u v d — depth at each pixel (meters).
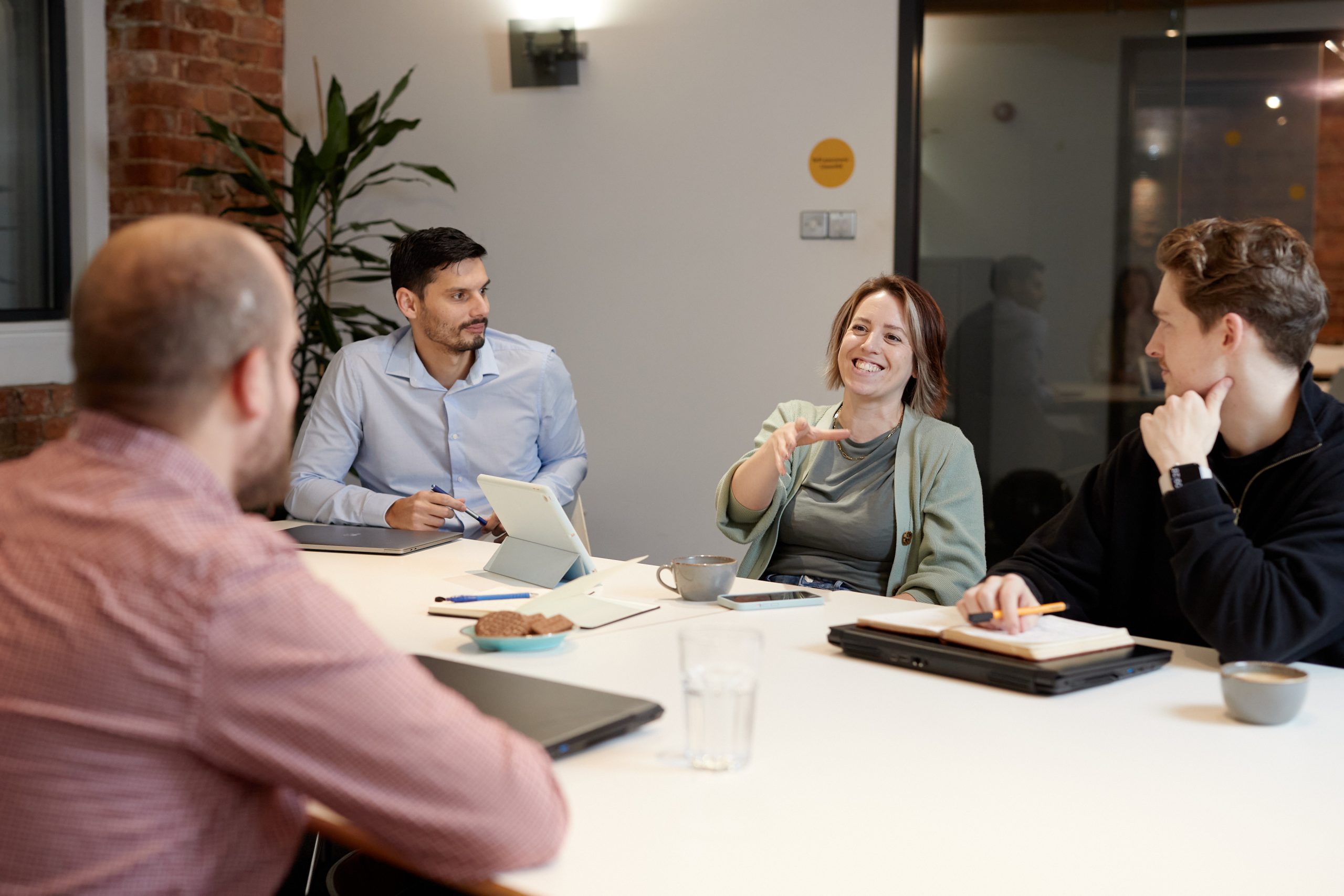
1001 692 1.43
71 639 0.82
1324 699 1.40
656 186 4.20
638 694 1.41
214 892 0.88
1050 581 1.75
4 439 3.80
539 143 4.32
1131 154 3.90
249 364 0.90
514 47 4.27
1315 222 5.80
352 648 0.86
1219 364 1.53
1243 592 1.45
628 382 4.31
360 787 0.86
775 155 4.05
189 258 0.88
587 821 1.05
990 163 4.02
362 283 4.61
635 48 4.16
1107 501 1.78
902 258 3.99
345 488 2.63
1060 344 4.03
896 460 2.21
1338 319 6.07
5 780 0.82
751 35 4.04
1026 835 1.03
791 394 4.11
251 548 0.85
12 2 3.96
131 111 4.16
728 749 1.17
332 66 4.56
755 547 2.29
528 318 4.42
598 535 4.39
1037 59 3.94
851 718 1.33
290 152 4.64
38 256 4.14
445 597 1.88
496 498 2.11
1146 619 1.76
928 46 4.00
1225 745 1.25
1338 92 5.39
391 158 4.52
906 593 2.07
